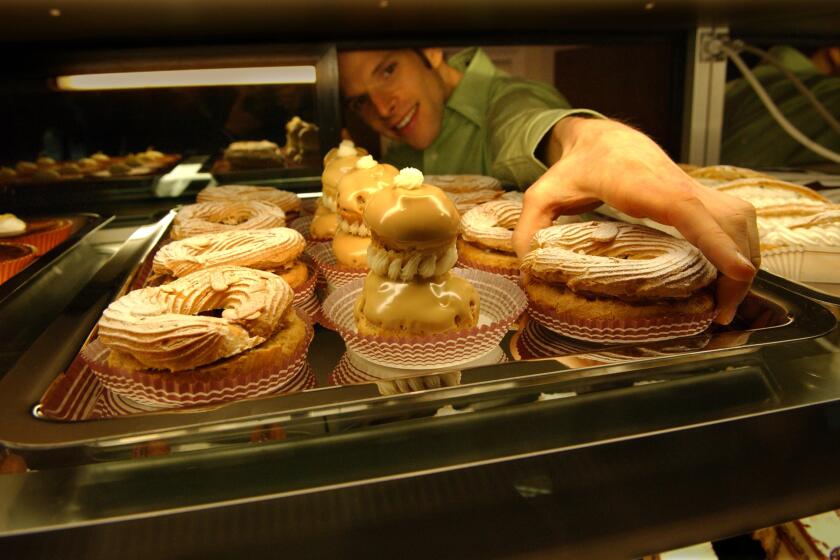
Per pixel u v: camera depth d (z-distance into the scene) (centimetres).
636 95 164
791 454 71
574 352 83
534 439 62
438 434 63
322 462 60
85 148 147
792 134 160
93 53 140
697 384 69
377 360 83
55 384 70
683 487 69
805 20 157
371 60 152
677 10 141
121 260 111
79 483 57
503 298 95
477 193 140
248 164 156
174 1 112
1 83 138
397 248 82
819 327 75
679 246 85
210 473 58
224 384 71
